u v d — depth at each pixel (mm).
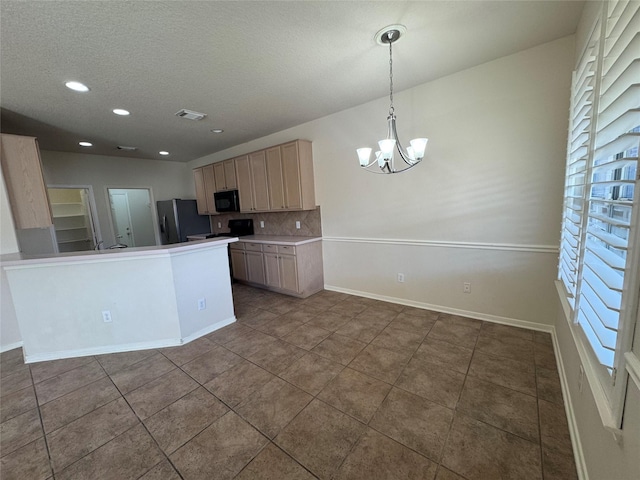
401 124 3078
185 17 1684
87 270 2531
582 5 1773
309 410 1781
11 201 2770
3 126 3328
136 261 2588
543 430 1557
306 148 3896
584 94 1623
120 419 1771
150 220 6652
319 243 4113
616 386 922
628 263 868
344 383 2027
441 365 2178
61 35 1765
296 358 2387
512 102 2453
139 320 2666
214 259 2988
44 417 1813
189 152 5402
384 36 1998
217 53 2092
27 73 2178
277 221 4727
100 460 1488
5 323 2797
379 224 3484
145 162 5816
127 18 1657
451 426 1609
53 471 1435
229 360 2406
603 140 1272
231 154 5254
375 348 2475
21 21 1608
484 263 2811
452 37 2076
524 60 2354
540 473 1322
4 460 1509
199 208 5770
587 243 1422
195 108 3139
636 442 800
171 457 1488
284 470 1394
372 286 3703
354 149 3529
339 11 1717
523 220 2553
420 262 3229
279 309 3518
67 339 2572
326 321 3092
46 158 4629
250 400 1896
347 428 1630
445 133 2830
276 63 2287
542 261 2518
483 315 2893
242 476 1370
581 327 1412
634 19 908
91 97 2689
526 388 1884
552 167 2361
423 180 3053
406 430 1598
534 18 1906
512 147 2510
